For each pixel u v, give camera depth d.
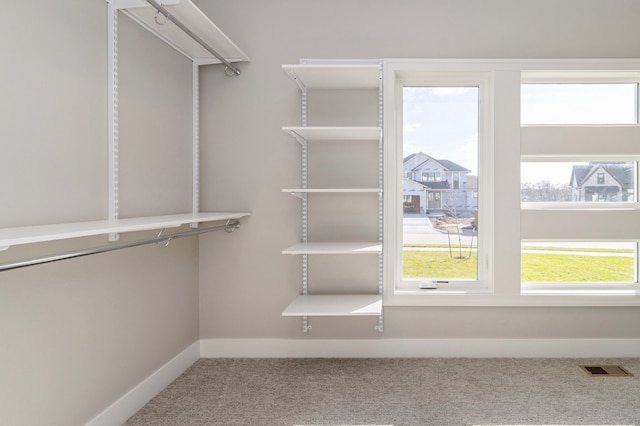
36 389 1.49
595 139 2.74
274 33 2.78
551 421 1.96
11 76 1.37
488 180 2.81
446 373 2.51
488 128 2.79
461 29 2.72
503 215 2.72
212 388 2.34
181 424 1.96
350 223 2.79
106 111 1.84
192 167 2.67
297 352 2.81
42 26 1.49
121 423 1.97
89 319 1.76
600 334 2.76
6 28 1.35
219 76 2.80
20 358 1.43
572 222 2.75
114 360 1.93
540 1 2.70
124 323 2.00
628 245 2.82
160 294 2.33
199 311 2.82
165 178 2.34
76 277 1.69
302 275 2.81
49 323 1.55
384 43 2.74
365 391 2.28
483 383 2.37
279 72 2.79
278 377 2.49
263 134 2.80
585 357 2.75
